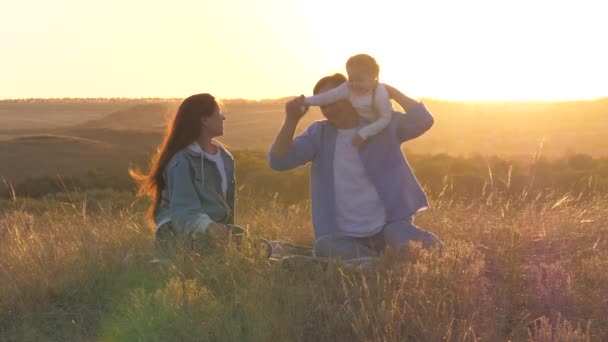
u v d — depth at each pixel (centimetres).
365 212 609
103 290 512
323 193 618
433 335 412
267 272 491
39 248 605
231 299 464
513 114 13038
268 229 711
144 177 615
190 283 472
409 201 611
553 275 499
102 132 8188
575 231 651
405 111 618
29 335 455
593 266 520
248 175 2331
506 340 420
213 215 602
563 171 2217
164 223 589
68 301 500
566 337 403
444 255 507
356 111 609
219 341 423
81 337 453
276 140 604
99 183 2959
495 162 2689
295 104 592
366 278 504
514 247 576
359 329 416
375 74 596
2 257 604
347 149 612
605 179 1797
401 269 501
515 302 465
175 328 428
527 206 736
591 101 14675
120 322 455
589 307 455
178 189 588
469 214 730
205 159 604
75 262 552
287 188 1883
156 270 527
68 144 6450
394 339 409
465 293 457
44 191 2912
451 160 2991
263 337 413
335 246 597
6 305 488
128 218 758
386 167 612
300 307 443
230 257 512
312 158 626
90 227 717
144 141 7638
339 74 630
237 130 12150
